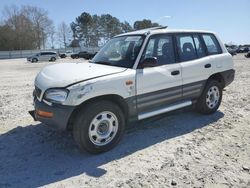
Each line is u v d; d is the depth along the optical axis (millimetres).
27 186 3730
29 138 5285
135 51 5035
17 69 23859
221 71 6492
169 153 4613
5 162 4375
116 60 5168
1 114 6867
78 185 3738
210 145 4910
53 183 3793
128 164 4273
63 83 4258
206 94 6273
